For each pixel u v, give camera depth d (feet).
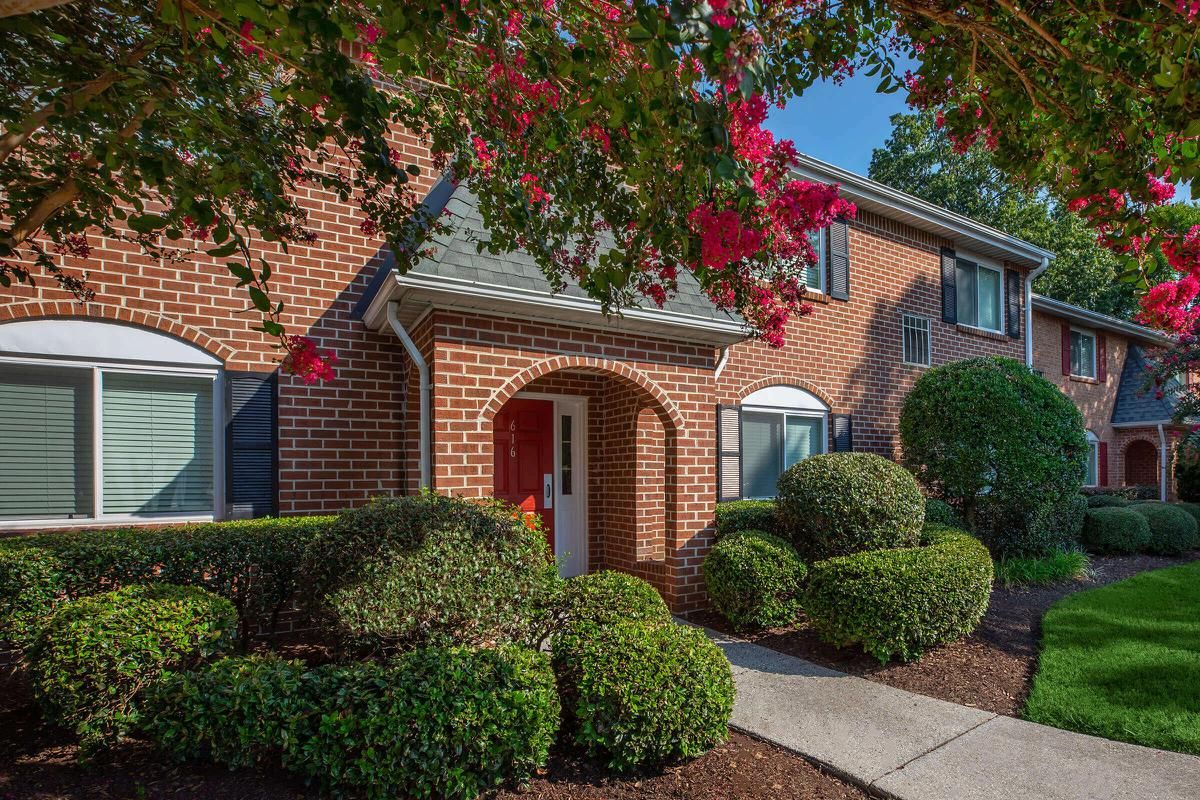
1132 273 11.67
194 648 11.51
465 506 14.08
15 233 10.10
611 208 12.19
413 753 9.90
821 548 21.61
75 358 17.04
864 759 11.98
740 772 11.59
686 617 21.26
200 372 18.63
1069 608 22.15
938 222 35.63
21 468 16.55
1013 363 30.42
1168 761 11.87
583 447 25.90
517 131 11.92
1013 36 10.03
